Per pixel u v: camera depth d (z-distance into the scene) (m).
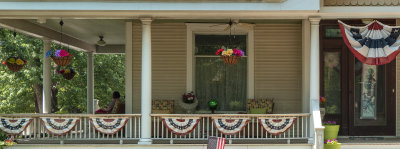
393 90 10.34
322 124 9.45
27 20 10.73
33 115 9.00
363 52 8.66
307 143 8.95
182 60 10.88
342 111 10.33
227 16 8.90
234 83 11.02
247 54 10.95
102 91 23.92
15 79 19.89
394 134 10.33
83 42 15.62
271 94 10.88
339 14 8.78
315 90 8.94
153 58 10.89
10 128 8.98
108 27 12.00
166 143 9.02
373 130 10.33
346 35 8.70
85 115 8.90
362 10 8.62
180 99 10.80
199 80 11.02
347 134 10.33
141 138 8.91
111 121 8.91
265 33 10.90
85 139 8.98
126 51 10.73
